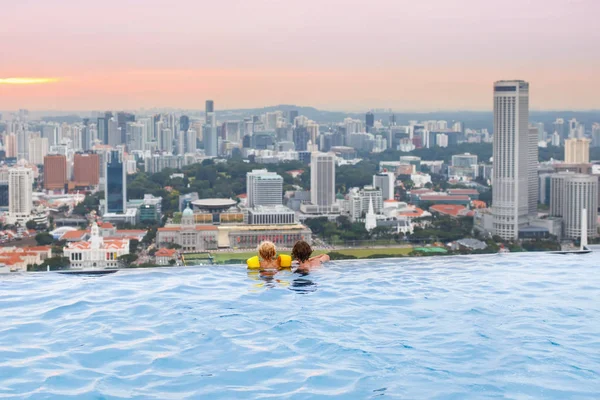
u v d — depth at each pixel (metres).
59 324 4.49
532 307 4.96
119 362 3.64
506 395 3.12
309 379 3.36
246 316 4.70
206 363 3.62
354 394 3.14
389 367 3.54
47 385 3.26
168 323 4.51
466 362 3.62
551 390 3.19
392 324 4.46
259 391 3.18
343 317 4.66
